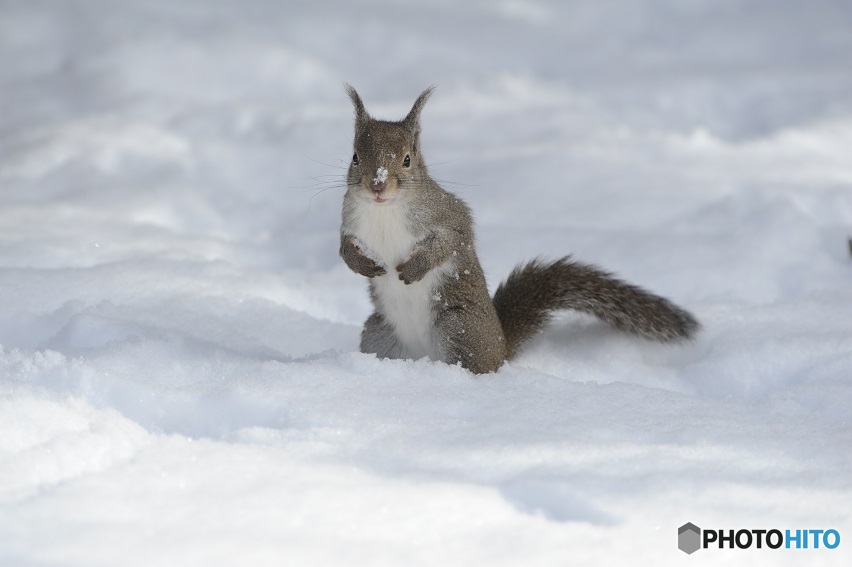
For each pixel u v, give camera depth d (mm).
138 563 5832
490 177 18422
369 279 11133
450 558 6023
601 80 25406
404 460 7336
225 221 17156
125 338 10141
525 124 21875
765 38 28969
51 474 6848
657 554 6164
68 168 18750
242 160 19578
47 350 8922
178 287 12672
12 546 5953
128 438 7344
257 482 6766
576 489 6922
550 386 9180
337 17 29594
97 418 7555
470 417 8305
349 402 8445
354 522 6336
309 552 5996
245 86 24922
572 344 11805
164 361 9320
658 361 11547
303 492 6641
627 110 23219
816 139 20438
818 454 7734
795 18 30500
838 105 22391
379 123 10758
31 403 7586
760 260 14352
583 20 31281
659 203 16922
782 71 24750
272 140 20641
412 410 8328
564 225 16219
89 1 29250
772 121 22172
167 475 6812
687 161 19328
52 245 14508
